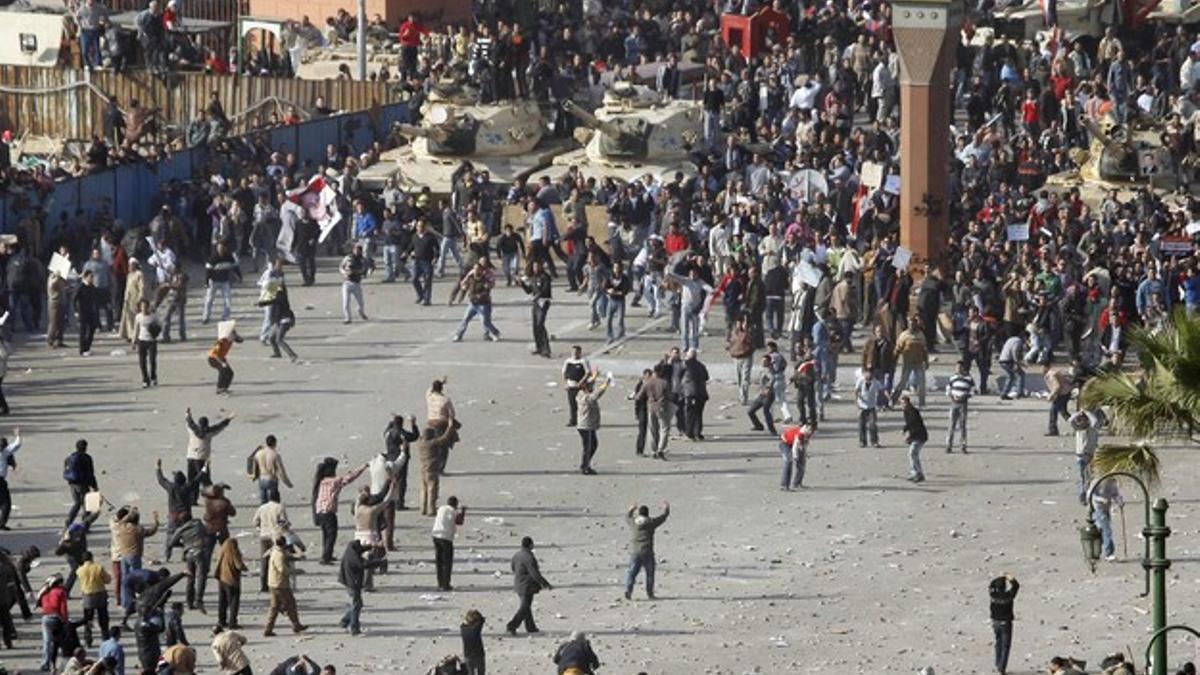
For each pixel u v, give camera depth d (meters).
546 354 127.56
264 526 99.62
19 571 95.94
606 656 93.50
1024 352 124.56
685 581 100.69
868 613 97.56
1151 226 135.38
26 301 133.00
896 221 137.25
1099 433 114.25
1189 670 80.62
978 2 165.00
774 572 101.56
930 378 122.88
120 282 133.75
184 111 163.50
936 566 102.12
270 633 95.69
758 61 161.00
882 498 109.25
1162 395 84.12
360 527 99.62
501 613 97.62
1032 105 153.12
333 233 145.50
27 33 170.25
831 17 165.38
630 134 147.62
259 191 142.88
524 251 139.38
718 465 113.31
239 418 119.69
